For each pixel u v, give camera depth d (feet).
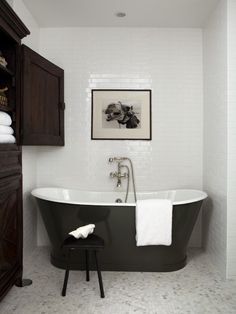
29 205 10.80
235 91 8.71
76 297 7.63
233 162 8.73
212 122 10.34
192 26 11.51
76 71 11.70
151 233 8.68
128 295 7.76
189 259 10.33
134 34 11.64
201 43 11.62
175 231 9.09
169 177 11.73
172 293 7.88
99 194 11.60
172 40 11.64
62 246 7.64
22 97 8.10
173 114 11.71
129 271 9.29
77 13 10.43
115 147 11.74
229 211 8.75
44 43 11.64
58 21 11.09
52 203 9.12
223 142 9.11
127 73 11.68
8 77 7.96
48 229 9.60
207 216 10.89
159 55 11.67
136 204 8.71
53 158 11.76
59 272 9.17
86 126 11.75
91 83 11.72
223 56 9.08
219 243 9.40
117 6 9.87
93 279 8.69
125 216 8.85
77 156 11.76
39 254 10.76
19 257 8.04
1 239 6.84
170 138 11.72
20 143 8.06
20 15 9.41
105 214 8.87
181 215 9.04
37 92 9.25
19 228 8.02
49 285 8.28
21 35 7.98
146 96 11.67
